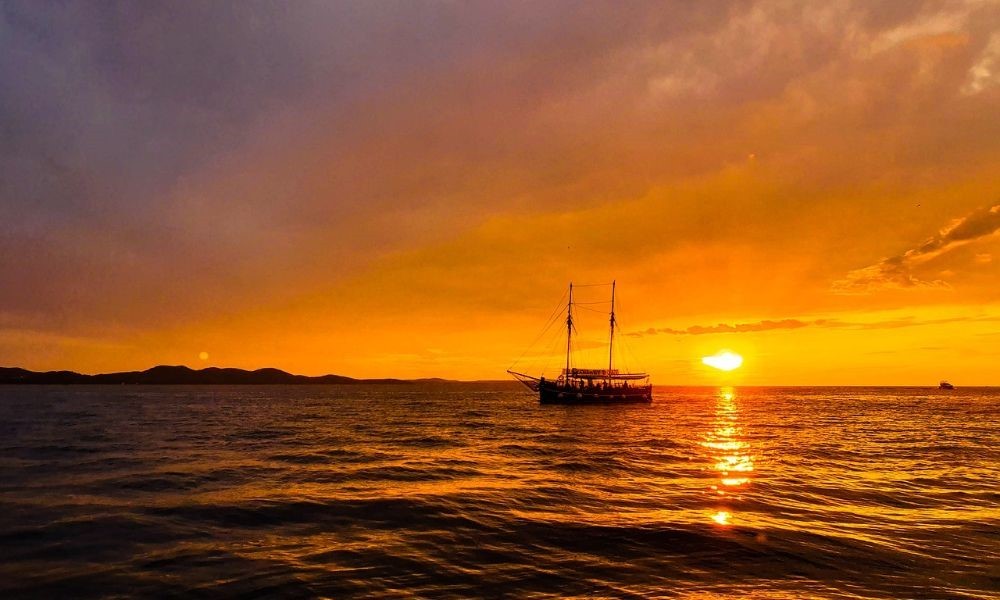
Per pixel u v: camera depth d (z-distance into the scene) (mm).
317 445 43094
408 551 15297
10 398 160500
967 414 101062
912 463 34906
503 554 15078
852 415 97250
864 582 13125
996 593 12508
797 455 38656
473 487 24672
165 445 42094
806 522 18594
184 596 12141
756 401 175375
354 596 12109
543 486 25000
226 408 108938
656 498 22422
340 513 19547
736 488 24891
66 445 41438
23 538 16422
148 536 16688
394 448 41406
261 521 18516
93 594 12266
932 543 16234
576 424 71750
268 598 12008
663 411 111312
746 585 12891
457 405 132125
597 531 17203
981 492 24828
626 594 12297
